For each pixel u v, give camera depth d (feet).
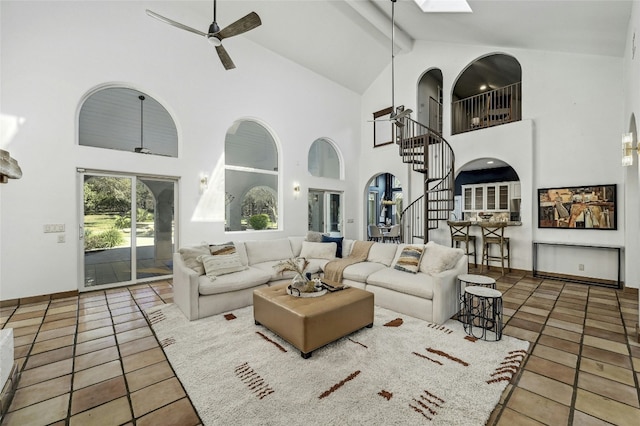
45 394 6.40
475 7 14.03
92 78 14.15
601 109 15.69
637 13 9.64
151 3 15.90
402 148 21.26
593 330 9.66
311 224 24.84
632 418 5.59
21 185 12.54
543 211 17.53
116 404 6.09
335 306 8.55
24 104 12.56
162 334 9.38
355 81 26.45
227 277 11.74
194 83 17.49
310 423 5.47
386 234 27.32
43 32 12.96
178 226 17.08
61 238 13.37
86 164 14.01
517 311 11.54
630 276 13.93
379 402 6.03
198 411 5.82
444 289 10.28
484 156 19.74
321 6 18.45
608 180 15.51
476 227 20.85
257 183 21.44
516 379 6.92
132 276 15.62
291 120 22.59
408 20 19.43
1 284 12.16
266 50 21.08
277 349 8.37
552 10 12.08
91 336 9.28
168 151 17.28
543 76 17.56
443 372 7.13
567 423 5.49
